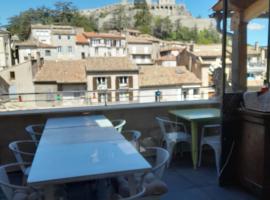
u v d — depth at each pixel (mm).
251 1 3086
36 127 3195
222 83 2574
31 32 37469
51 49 34125
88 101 12922
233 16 3279
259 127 2332
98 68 22078
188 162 3404
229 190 2596
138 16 56938
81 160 1682
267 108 2234
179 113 3434
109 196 1818
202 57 22797
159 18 57688
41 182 1403
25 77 21203
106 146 1964
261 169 2330
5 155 3154
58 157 1736
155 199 1712
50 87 21328
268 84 2729
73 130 2479
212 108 3840
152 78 22828
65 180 1437
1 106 10523
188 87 22438
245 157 2541
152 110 3648
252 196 2463
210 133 3387
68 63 23328
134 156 1751
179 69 23734
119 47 41781
